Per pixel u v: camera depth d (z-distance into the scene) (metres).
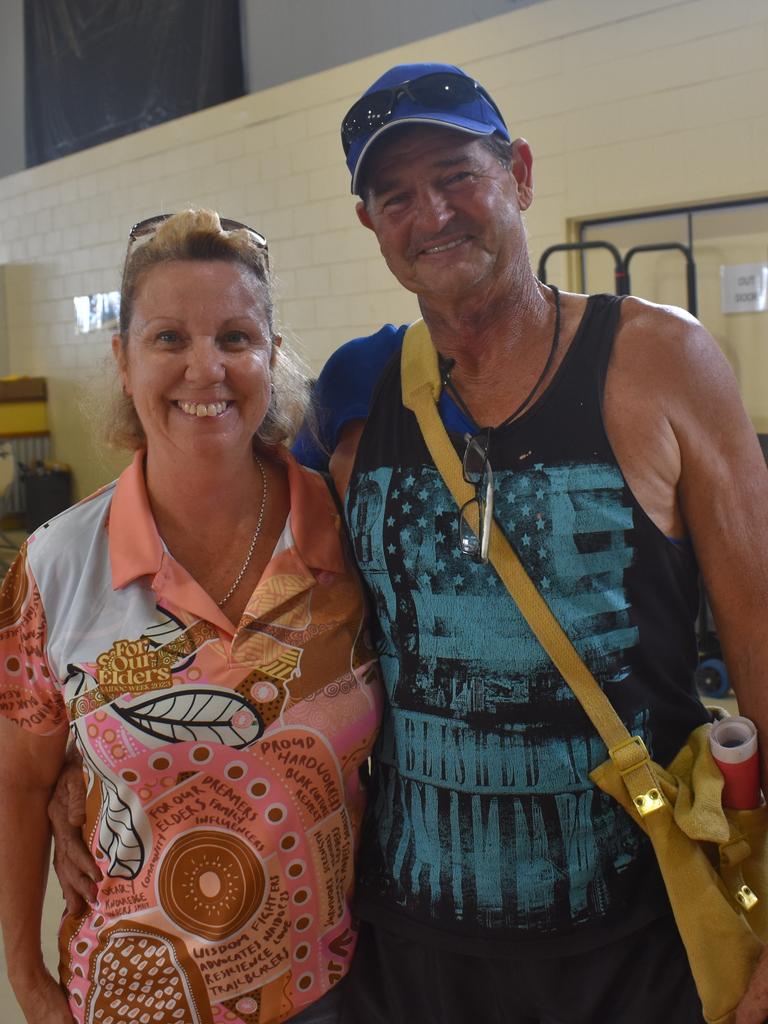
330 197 6.13
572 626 1.24
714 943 1.19
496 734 1.26
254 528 1.35
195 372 1.23
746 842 1.25
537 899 1.26
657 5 4.59
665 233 4.81
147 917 1.28
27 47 8.53
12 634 1.35
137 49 7.49
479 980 1.32
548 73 4.99
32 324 8.77
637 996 1.30
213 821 1.27
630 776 1.22
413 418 1.35
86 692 1.27
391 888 1.35
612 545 1.24
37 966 1.42
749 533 1.25
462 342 1.29
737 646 1.29
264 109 6.41
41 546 1.33
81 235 8.08
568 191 5.01
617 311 1.29
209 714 1.25
